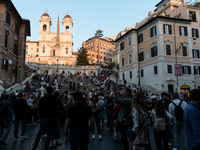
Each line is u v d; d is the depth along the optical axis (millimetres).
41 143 7586
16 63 31359
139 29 36875
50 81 34875
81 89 30828
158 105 5410
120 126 5434
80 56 78812
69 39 93750
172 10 37656
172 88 30391
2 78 24422
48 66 61156
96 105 8602
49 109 6160
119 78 42469
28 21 33375
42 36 92125
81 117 4160
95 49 114625
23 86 25938
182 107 6590
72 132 4117
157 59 31188
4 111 6941
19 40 32281
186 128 3434
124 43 41156
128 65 38844
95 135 9219
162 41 31078
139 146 4270
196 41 33938
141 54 36062
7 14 26297
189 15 34312
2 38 24297
